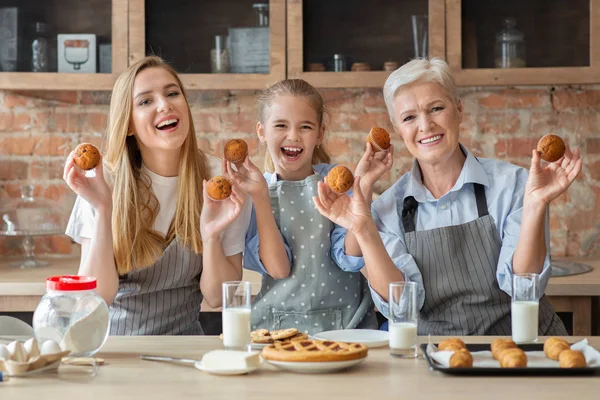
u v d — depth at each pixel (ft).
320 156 8.10
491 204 6.95
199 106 11.47
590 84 10.91
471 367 4.63
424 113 6.79
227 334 5.15
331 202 6.11
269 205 6.55
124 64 10.68
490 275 6.79
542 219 6.27
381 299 6.44
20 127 11.39
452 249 6.84
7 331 6.70
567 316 9.39
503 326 6.82
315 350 4.80
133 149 7.14
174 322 6.98
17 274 9.92
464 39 10.54
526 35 10.48
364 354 4.82
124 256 6.75
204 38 10.75
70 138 11.46
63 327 4.92
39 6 10.68
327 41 10.68
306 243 6.88
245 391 4.37
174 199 7.10
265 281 6.98
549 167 6.16
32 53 10.66
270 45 10.66
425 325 6.94
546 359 4.91
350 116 11.40
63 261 11.10
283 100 7.16
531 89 11.27
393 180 11.41
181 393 4.33
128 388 4.45
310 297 6.84
